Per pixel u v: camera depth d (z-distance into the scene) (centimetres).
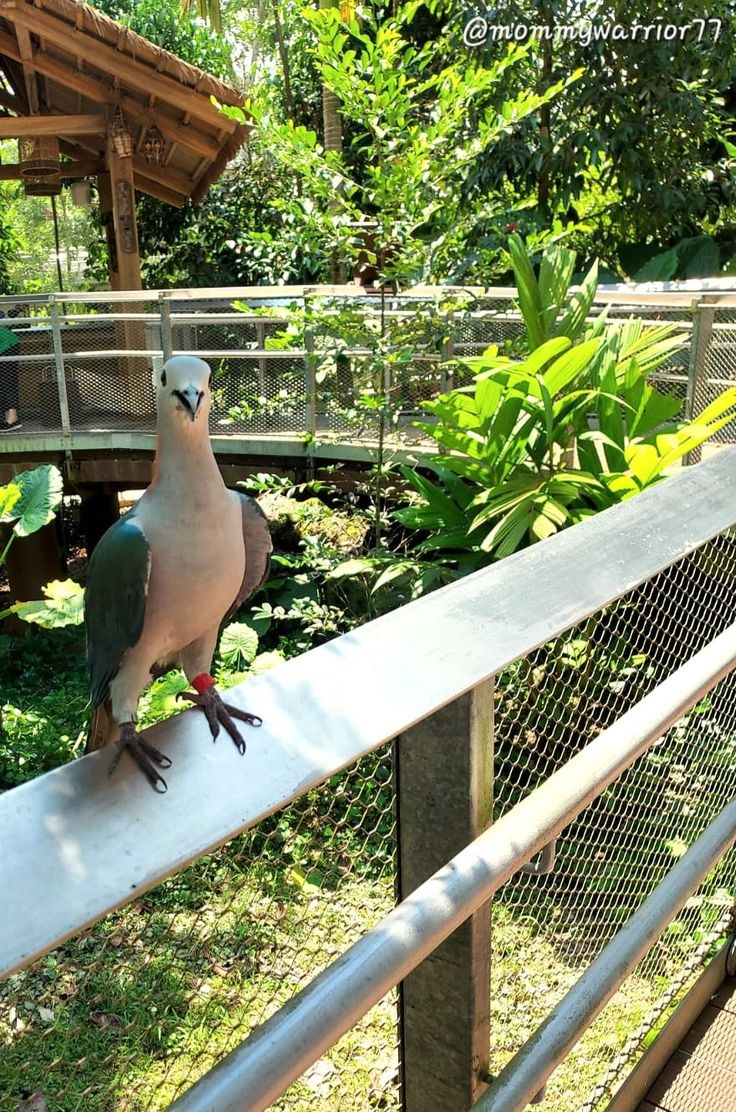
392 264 643
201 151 1014
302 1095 180
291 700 106
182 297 848
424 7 1205
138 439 934
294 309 641
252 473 866
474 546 592
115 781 93
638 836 270
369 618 639
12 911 78
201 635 182
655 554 151
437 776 120
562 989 214
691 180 1117
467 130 854
